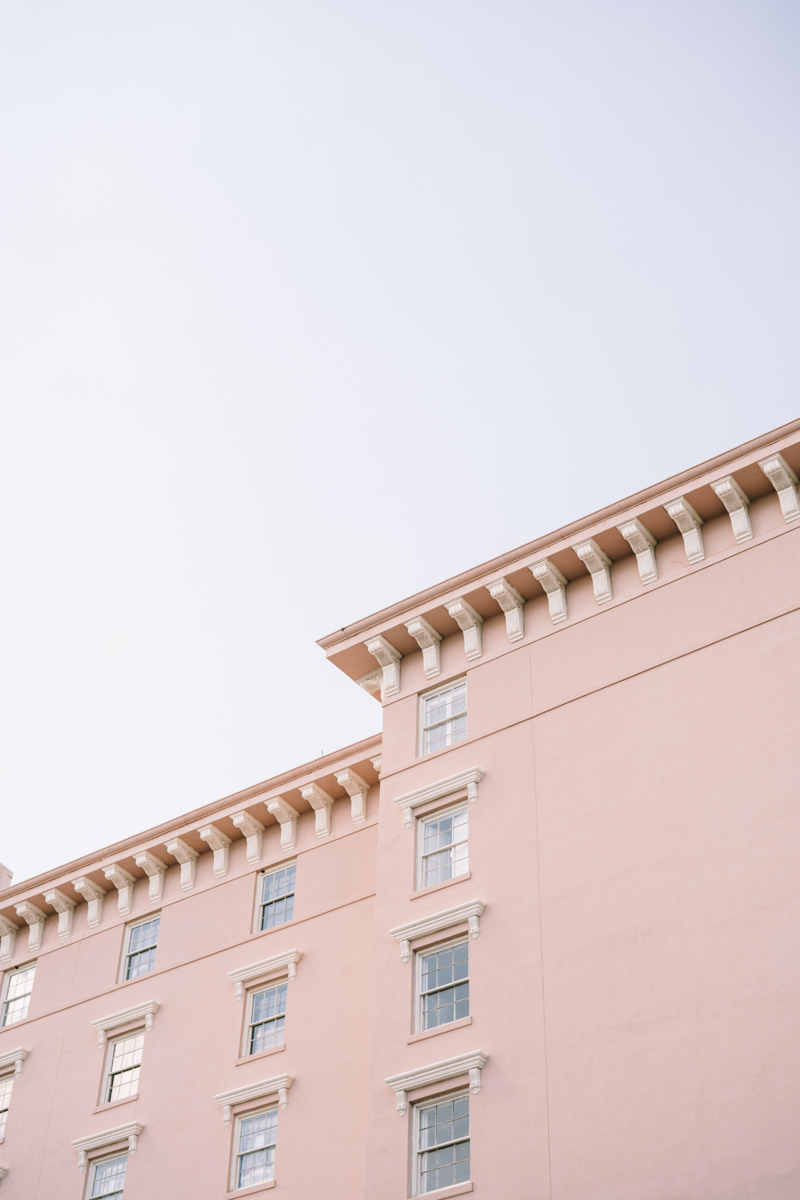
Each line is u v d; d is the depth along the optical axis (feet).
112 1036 133.80
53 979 143.64
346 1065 114.62
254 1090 117.29
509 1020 97.19
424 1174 94.84
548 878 102.73
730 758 99.14
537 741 111.34
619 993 93.40
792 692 99.14
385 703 124.98
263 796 136.56
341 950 122.83
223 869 138.41
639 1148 85.71
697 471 111.14
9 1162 129.80
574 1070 91.76
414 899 109.40
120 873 145.28
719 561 109.70
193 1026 127.75
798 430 107.24
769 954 88.53
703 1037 87.81
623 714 107.45
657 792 101.24
